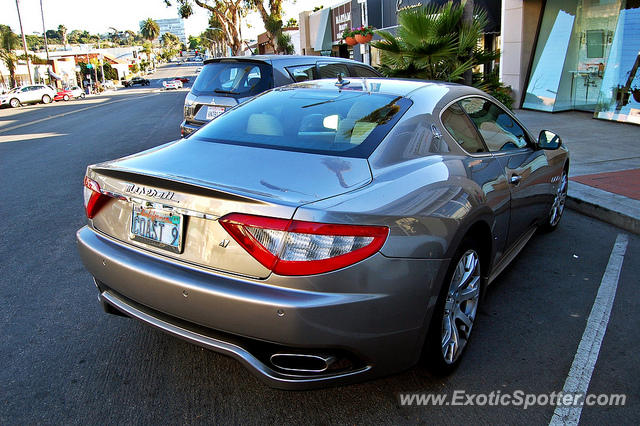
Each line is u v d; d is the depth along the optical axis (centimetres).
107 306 273
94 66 7431
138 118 1894
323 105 310
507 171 333
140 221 248
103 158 992
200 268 225
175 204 229
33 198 679
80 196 685
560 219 528
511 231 351
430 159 274
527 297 365
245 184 226
